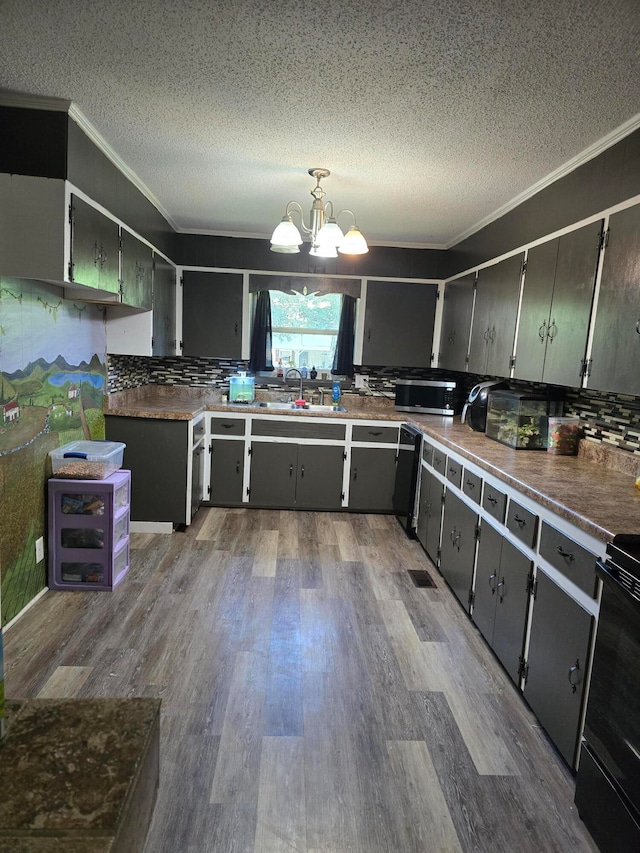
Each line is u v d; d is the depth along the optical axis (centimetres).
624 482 227
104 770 73
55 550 284
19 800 67
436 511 338
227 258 461
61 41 179
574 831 156
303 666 229
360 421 434
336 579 318
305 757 179
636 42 165
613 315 216
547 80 190
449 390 446
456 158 266
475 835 153
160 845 145
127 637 245
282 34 171
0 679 80
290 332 498
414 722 198
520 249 308
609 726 147
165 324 416
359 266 467
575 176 253
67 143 225
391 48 177
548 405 294
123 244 302
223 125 243
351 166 286
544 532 198
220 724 192
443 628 266
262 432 435
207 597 287
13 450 248
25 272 226
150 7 160
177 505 379
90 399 343
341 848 147
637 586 137
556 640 185
